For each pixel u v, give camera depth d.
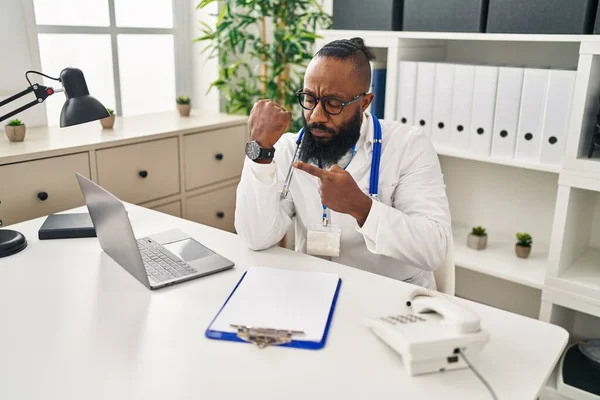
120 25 2.59
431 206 1.36
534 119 1.88
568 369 1.84
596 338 2.14
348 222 1.43
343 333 0.94
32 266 1.21
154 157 2.14
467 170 2.42
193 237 1.40
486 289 2.47
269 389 0.79
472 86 2.00
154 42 2.76
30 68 2.19
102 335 0.93
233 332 0.93
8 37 2.10
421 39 2.25
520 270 2.01
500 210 2.37
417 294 1.01
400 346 0.84
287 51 2.63
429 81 2.10
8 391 0.78
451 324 0.86
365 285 1.13
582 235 2.03
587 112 1.73
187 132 2.25
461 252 2.17
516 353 0.90
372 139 1.42
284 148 1.54
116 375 0.82
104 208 1.13
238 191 1.35
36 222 1.50
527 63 2.17
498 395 0.79
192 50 2.91
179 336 0.93
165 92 2.88
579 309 1.83
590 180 1.73
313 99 1.29
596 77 1.73
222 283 1.13
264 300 1.04
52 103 2.35
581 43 1.67
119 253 1.18
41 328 0.95
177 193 2.27
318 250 1.38
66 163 1.85
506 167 2.30
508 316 1.03
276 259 1.26
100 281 1.13
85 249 1.31
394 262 1.44
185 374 0.82
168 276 1.14
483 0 1.90
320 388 0.79
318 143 1.34
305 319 0.97
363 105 1.35
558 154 1.85
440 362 0.84
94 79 2.54
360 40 1.37
